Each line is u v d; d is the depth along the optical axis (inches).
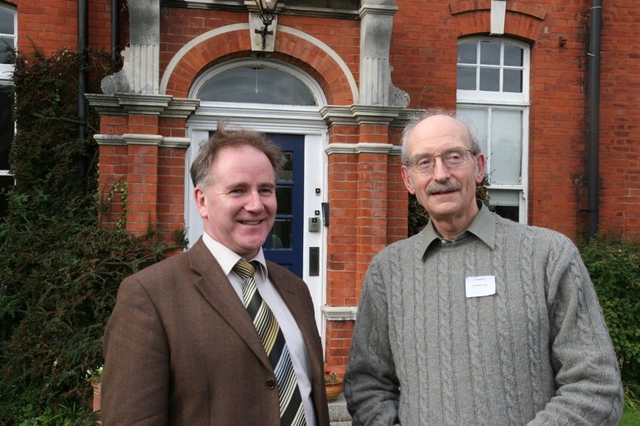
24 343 174.1
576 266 73.5
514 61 245.3
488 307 74.2
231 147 75.0
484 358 72.7
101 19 214.4
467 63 241.6
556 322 73.0
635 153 240.7
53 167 207.8
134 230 182.2
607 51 241.0
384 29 195.2
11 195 200.4
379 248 195.3
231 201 73.3
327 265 202.4
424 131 80.7
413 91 227.8
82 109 209.2
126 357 64.6
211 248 75.9
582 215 238.1
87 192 206.2
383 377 86.3
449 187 78.0
